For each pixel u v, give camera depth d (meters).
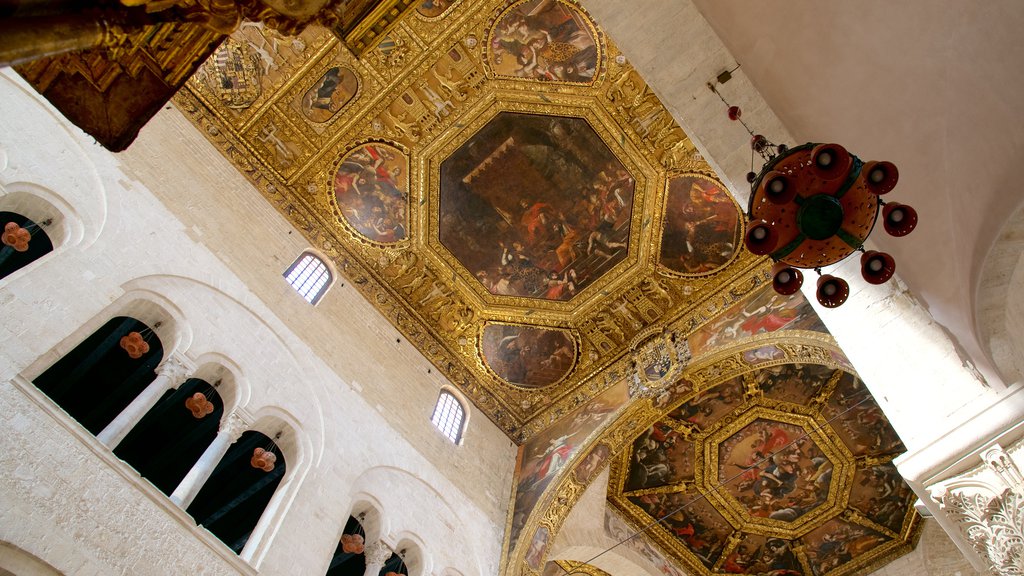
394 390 17.61
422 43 17.23
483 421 20.08
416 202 19.05
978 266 9.48
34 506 9.46
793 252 8.14
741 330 17.70
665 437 21.02
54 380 15.15
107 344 13.23
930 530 21.03
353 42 6.91
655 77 10.13
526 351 20.59
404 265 19.52
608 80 17.67
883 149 9.57
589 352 20.45
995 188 9.48
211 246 15.09
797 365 19.72
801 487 21.73
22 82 12.77
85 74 5.53
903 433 8.78
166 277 13.57
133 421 11.62
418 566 14.94
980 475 8.09
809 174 7.80
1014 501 7.79
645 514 22.03
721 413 20.61
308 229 18.34
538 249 19.78
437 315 20.06
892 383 9.11
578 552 19.47
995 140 9.27
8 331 10.51
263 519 12.63
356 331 17.77
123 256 12.91
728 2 9.81
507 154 18.67
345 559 17.09
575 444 18.72
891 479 21.06
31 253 13.95
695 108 10.08
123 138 5.91
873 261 8.17
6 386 10.01
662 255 19.52
